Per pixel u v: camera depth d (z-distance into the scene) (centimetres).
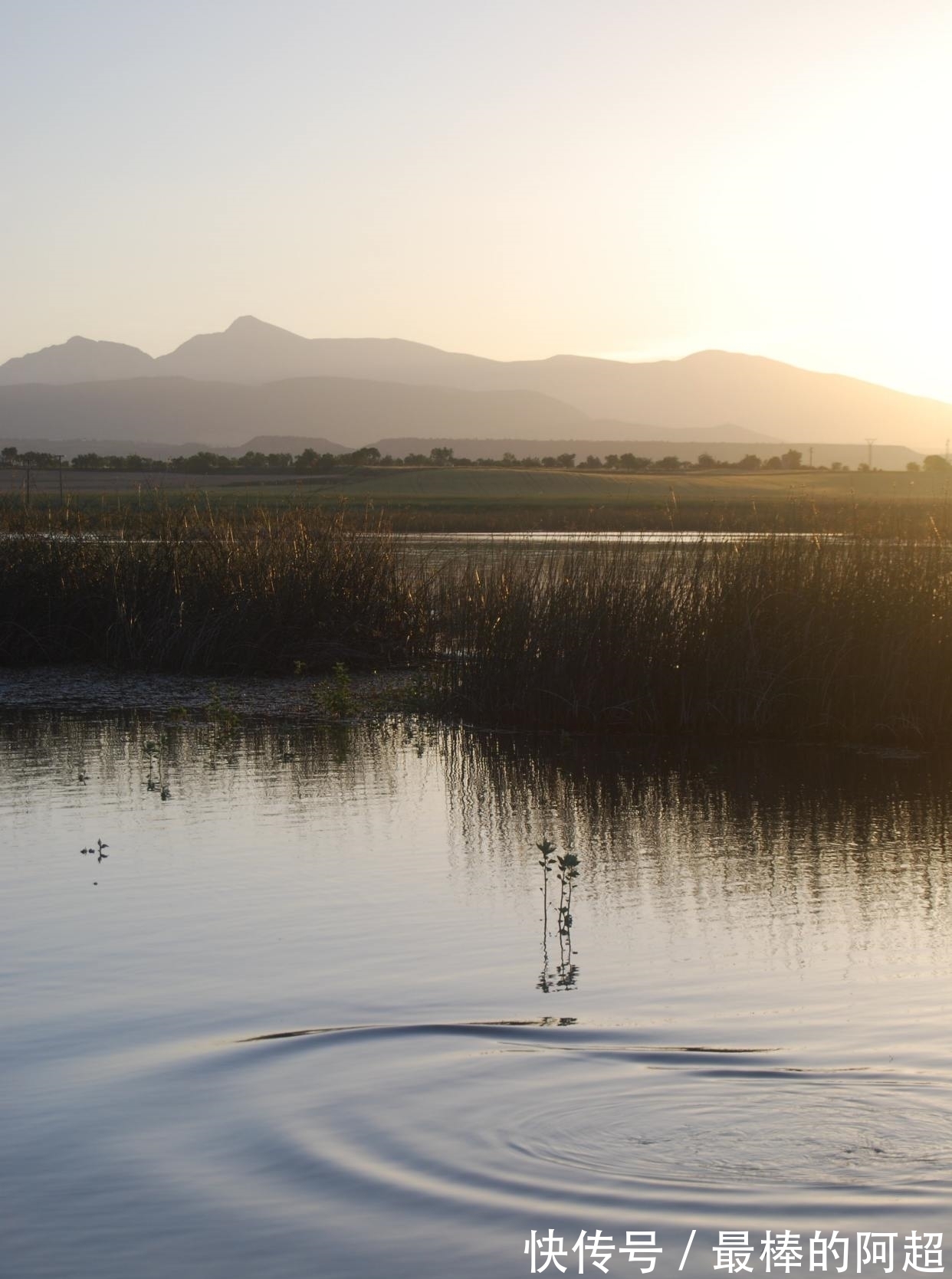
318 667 1717
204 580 1788
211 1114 441
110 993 570
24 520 2109
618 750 1180
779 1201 375
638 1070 473
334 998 561
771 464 17825
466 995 564
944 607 1230
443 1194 384
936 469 7056
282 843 852
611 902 716
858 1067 473
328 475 12888
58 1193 390
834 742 1212
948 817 912
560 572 1444
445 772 1087
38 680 1648
